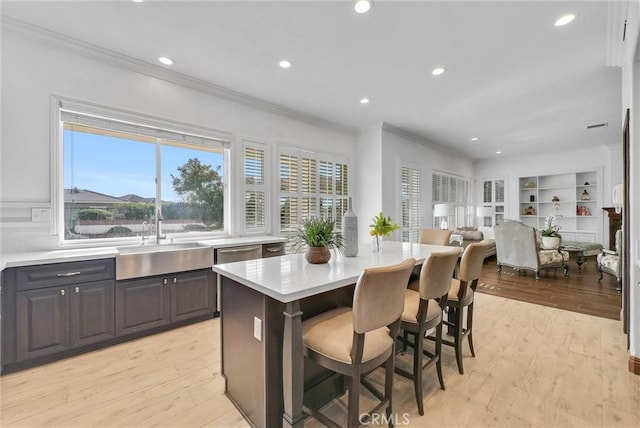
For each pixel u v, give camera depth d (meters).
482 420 1.62
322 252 1.92
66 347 2.26
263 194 4.04
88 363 2.20
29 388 1.89
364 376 2.02
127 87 2.89
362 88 3.50
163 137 3.20
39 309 2.15
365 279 1.24
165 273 2.74
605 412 1.67
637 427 1.56
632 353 2.07
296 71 3.08
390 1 2.06
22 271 2.08
